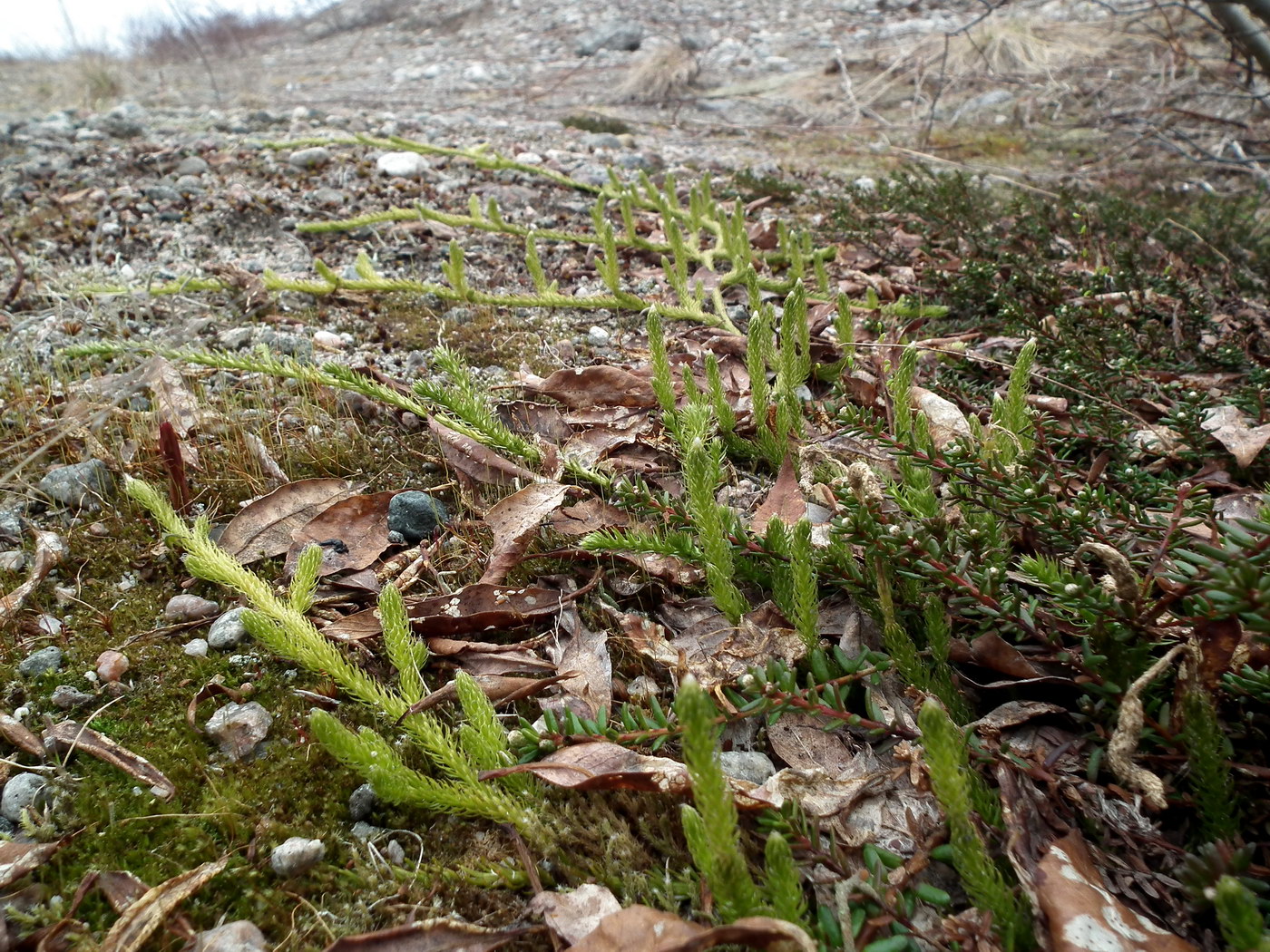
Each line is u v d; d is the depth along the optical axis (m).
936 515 0.25
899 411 0.30
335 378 0.37
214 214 0.66
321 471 0.37
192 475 0.36
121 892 0.21
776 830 0.21
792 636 0.26
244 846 0.23
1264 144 0.87
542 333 0.50
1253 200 0.70
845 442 0.36
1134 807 0.21
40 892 0.21
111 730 0.26
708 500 0.26
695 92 1.40
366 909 0.21
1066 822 0.21
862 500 0.24
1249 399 0.35
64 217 0.65
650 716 0.25
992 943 0.18
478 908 0.21
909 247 0.63
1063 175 0.90
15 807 0.23
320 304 0.53
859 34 1.69
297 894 0.22
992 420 0.32
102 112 1.17
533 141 0.98
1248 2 0.71
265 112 1.04
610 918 0.18
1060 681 0.24
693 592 0.31
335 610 0.29
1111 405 0.35
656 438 0.38
